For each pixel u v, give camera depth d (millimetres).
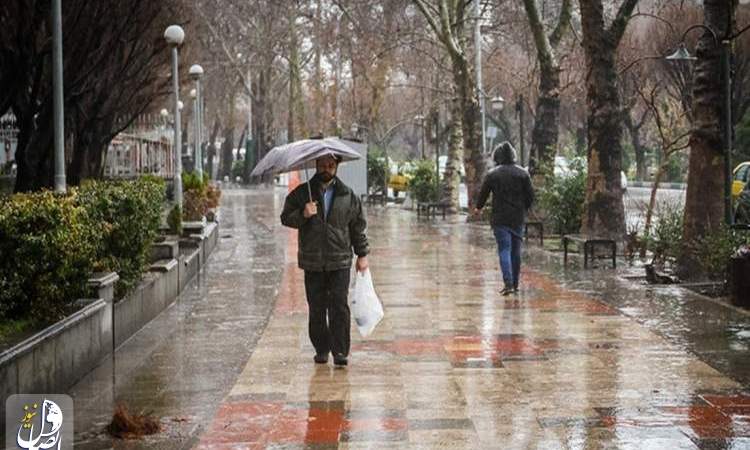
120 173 47375
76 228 11234
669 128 32562
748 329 13812
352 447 8555
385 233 33812
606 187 24797
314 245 11766
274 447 8594
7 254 10258
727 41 17250
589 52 24938
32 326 10453
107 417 9656
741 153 43594
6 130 37219
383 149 61000
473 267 22641
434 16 46250
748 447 8359
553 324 14539
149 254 17016
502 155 17844
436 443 8625
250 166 91375
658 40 44375
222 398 10383
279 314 16031
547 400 10031
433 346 12984
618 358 12016
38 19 19859
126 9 23469
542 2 46188
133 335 14242
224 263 24469
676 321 14570
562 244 26641
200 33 51969
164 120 54875
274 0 66000
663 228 20719
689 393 10211
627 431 8867
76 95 23766
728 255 17188
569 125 67062
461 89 39531
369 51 52719
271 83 86125
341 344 11844
